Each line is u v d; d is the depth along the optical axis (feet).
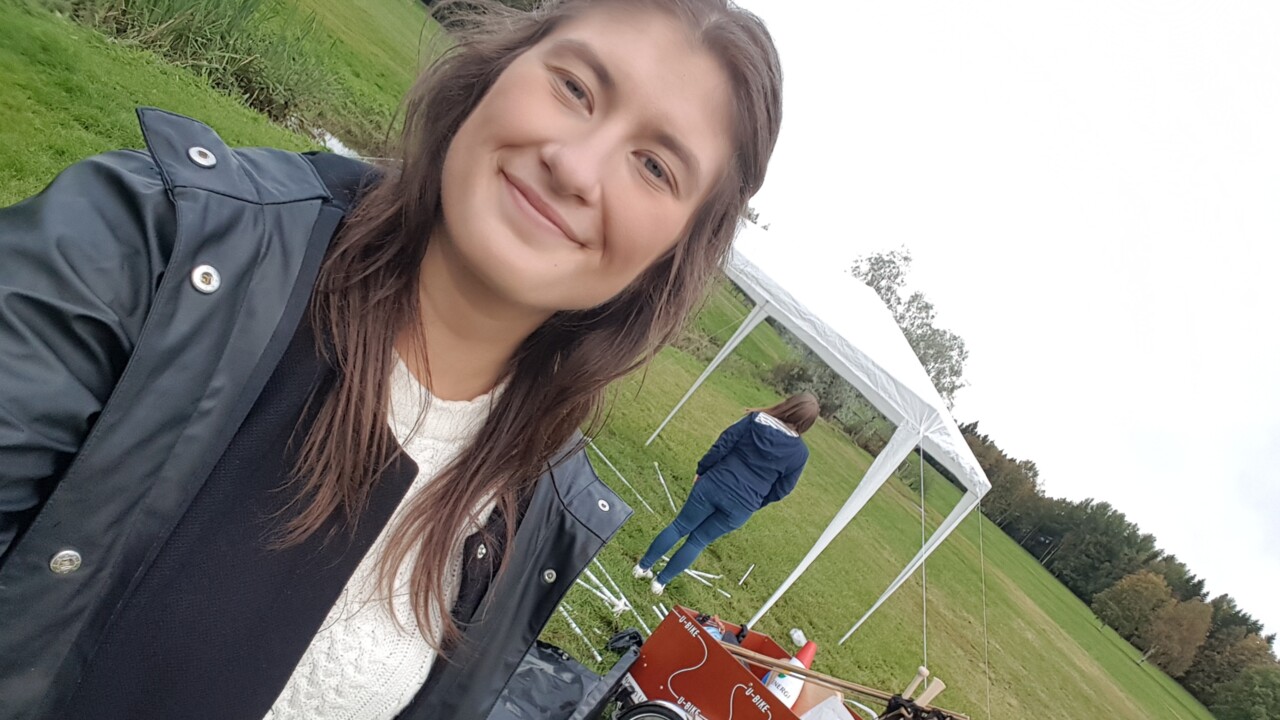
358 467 2.62
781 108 2.67
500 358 2.96
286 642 2.72
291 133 20.21
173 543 2.39
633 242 2.39
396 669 3.21
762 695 8.96
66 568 2.19
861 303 23.38
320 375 2.51
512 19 2.70
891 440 16.06
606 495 3.99
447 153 2.41
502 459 3.16
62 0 15.57
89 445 2.07
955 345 172.35
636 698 9.78
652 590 15.15
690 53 2.35
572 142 2.25
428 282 2.63
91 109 13.00
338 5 38.83
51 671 2.33
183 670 2.52
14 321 1.84
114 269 2.03
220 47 19.22
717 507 14.21
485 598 3.53
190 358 2.17
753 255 18.21
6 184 9.81
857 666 21.38
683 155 2.37
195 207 2.16
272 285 2.34
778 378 80.69
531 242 2.28
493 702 3.86
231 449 2.41
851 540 41.09
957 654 32.94
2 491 1.98
